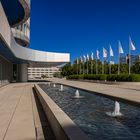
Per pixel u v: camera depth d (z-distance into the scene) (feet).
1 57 109.29
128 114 32.76
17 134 21.93
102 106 41.27
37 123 27.43
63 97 57.93
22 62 173.27
